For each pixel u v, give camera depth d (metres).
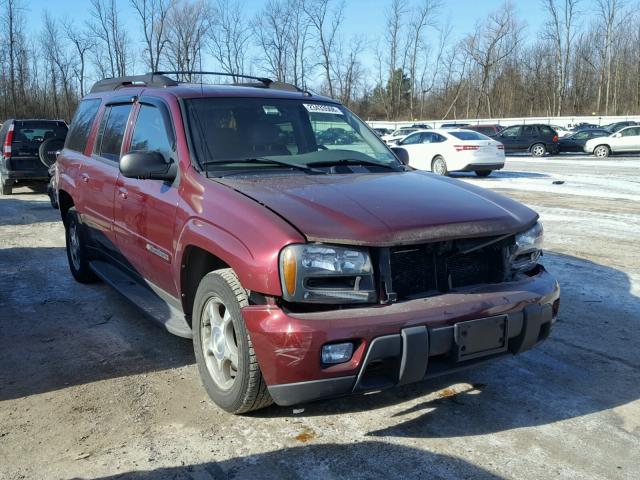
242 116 4.21
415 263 3.16
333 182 3.64
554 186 14.57
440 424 3.37
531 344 3.37
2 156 13.41
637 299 5.62
